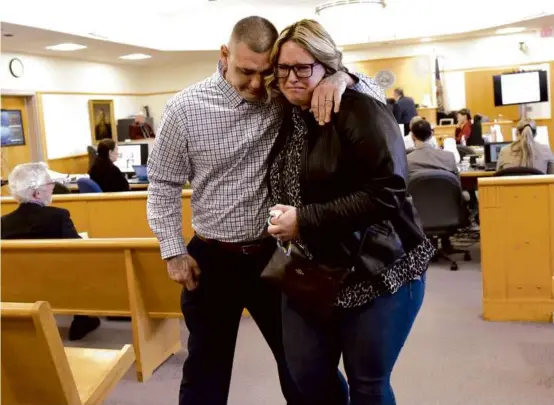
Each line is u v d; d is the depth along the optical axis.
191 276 1.95
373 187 1.43
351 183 1.50
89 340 3.57
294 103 1.56
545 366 2.88
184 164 1.89
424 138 4.67
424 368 2.94
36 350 1.46
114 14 8.88
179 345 3.27
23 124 9.38
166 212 1.92
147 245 2.73
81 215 4.43
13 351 1.48
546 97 10.84
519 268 3.52
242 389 2.79
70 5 7.86
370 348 1.59
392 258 1.55
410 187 4.50
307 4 10.52
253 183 1.83
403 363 3.01
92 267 2.89
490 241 3.52
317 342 1.66
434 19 10.53
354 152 1.45
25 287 3.01
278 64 1.52
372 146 1.42
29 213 3.15
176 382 2.90
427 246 1.64
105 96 11.52
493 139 7.27
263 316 1.99
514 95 10.90
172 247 1.91
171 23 10.37
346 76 1.52
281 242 1.64
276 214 1.50
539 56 11.33
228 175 1.83
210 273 1.95
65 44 8.78
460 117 8.69
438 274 4.65
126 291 2.91
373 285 1.55
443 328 3.47
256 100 1.75
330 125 1.49
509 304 3.54
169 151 1.86
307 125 1.56
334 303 1.55
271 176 1.74
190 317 2.03
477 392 2.66
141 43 9.60
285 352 1.73
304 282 1.56
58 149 10.09
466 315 3.68
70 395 1.53
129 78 12.39
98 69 11.30
